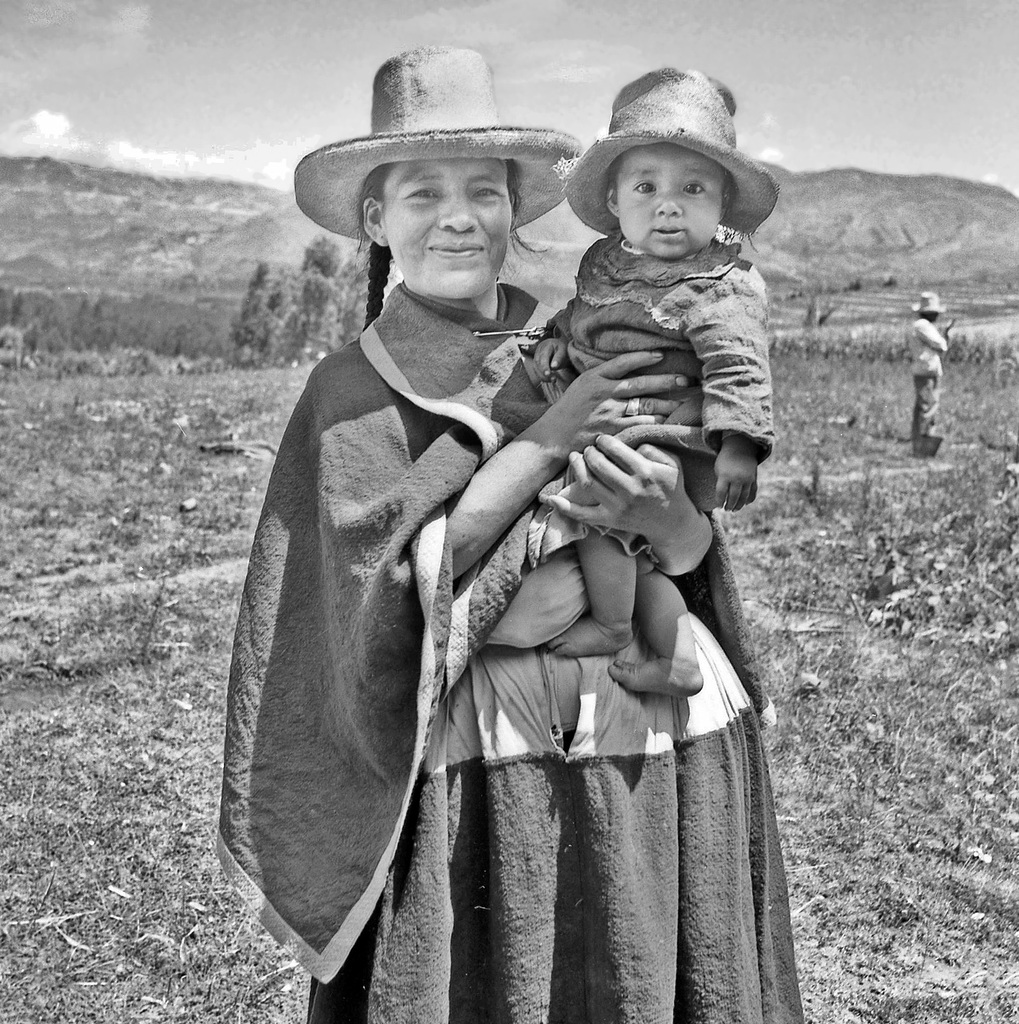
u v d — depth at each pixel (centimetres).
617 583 237
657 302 230
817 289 4225
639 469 227
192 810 514
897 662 679
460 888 237
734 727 259
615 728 240
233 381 1911
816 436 1415
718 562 259
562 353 246
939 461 1281
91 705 625
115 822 500
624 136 226
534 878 233
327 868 238
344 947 231
